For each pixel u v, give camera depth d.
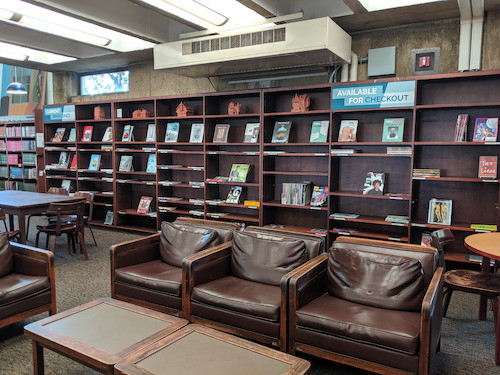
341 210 4.93
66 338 2.09
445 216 4.15
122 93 7.13
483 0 3.80
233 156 5.66
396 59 4.79
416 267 2.43
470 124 4.18
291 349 2.43
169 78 6.48
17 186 8.88
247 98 5.48
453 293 3.89
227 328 2.65
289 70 5.30
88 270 4.43
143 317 2.35
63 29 4.82
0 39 5.17
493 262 3.95
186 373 1.76
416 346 2.04
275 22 4.45
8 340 2.87
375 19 4.48
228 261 3.18
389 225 4.68
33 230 6.50
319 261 2.75
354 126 4.61
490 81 4.08
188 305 2.82
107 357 1.89
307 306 2.46
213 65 4.88
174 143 5.75
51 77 8.50
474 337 2.94
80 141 6.80
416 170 4.20
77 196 5.39
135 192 6.66
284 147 5.21
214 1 4.11
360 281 2.55
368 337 2.14
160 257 3.61
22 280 2.90
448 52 4.51
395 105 4.20
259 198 5.22
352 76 4.88
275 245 2.98
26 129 8.62
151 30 5.03
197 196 6.08
